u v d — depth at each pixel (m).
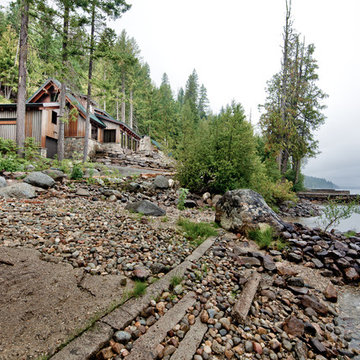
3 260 2.82
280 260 4.59
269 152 20.36
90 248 3.63
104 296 2.54
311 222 10.45
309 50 22.70
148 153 24.89
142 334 2.17
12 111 16.67
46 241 3.57
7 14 28.59
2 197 5.64
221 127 9.84
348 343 2.52
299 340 2.46
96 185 8.53
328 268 4.39
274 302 3.11
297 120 22.25
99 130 23.38
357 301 3.42
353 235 6.88
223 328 2.46
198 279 3.38
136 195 8.56
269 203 12.34
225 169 9.26
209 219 7.13
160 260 3.70
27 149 12.17
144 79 44.50
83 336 1.96
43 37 12.86
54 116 19.14
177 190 9.97
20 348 1.74
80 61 14.24
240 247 5.08
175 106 50.97
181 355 1.99
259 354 2.18
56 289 2.50
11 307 2.12
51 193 6.73
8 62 24.50
